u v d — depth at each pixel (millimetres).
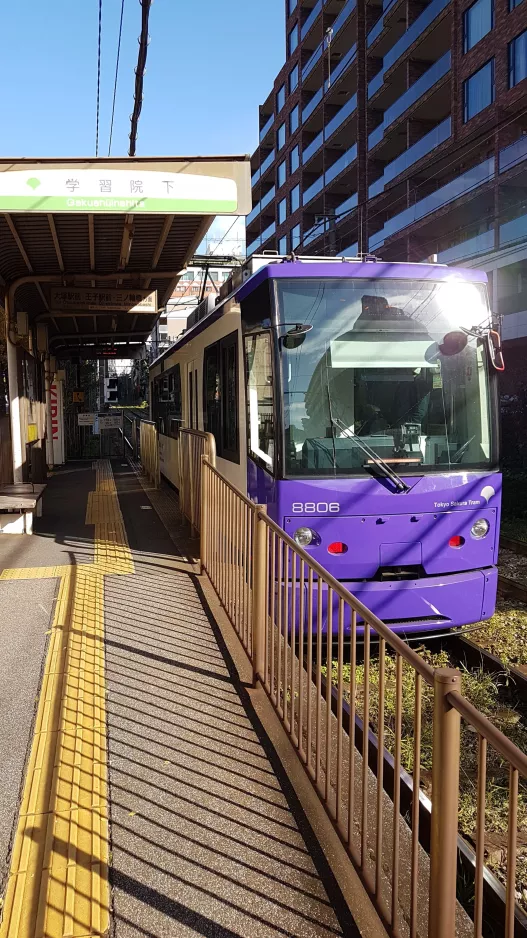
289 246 48188
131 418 24844
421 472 5395
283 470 5254
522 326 21547
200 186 7742
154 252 10438
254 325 5867
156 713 3881
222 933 2322
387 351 5527
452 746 1847
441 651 5742
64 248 10039
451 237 29625
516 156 22141
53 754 3428
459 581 5363
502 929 2760
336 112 40781
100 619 5422
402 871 2734
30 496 9430
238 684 4270
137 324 17891
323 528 5230
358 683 5031
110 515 10609
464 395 5633
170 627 5254
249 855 2701
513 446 18766
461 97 26531
